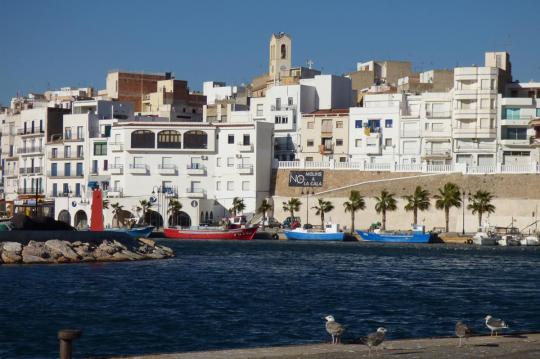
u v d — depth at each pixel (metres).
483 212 166.38
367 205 177.25
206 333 62.00
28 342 58.09
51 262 110.69
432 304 77.75
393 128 191.75
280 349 45.94
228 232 173.75
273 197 189.12
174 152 193.62
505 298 82.62
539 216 162.50
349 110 196.75
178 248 147.88
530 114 182.88
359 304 77.00
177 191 193.00
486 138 183.50
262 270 107.06
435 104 188.62
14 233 113.75
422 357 43.16
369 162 193.12
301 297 81.12
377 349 45.41
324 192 183.62
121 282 91.19
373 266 115.38
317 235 171.38
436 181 173.00
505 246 157.50
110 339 59.72
